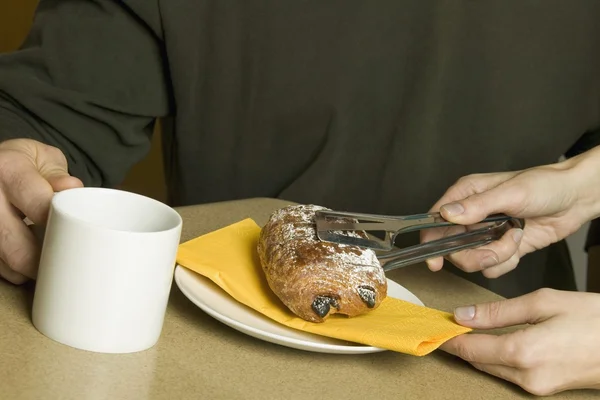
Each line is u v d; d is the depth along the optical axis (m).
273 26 1.41
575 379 0.90
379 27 1.41
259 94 1.45
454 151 1.47
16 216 0.91
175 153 1.55
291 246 0.92
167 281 0.84
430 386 0.88
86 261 0.81
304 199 1.43
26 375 0.78
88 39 1.33
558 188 1.12
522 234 1.09
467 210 1.01
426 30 1.41
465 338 0.92
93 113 1.32
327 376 0.87
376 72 1.42
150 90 1.38
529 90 1.45
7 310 0.86
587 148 1.57
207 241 1.00
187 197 1.55
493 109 1.45
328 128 1.43
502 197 1.07
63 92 1.29
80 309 0.82
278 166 1.49
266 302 0.93
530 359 0.89
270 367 0.86
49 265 0.82
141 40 1.36
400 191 1.47
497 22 1.41
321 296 0.89
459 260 1.08
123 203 0.87
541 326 0.90
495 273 1.17
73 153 1.33
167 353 0.85
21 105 1.29
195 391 0.81
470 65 1.43
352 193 1.48
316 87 1.43
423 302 1.05
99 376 0.80
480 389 0.90
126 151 1.37
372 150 1.46
